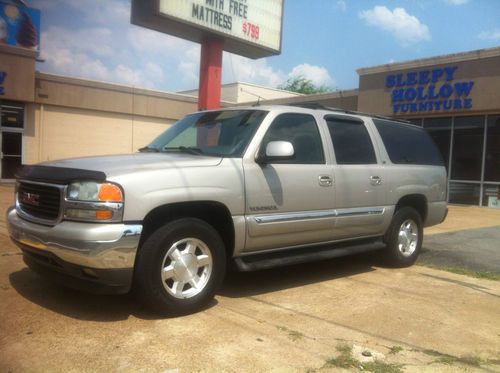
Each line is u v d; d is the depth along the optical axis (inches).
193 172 173.5
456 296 215.3
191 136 216.4
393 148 264.5
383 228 253.9
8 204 469.7
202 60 617.3
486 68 627.5
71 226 155.7
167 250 165.6
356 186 232.8
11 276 209.6
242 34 614.2
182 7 550.3
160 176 164.7
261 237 193.8
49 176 166.6
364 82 775.7
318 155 219.5
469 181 676.1
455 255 309.1
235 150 193.8
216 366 133.9
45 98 796.6
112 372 127.6
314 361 140.0
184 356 138.9
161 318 168.1
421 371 137.6
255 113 209.5
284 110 211.9
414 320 180.1
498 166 644.7
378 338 160.7
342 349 149.5
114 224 154.3
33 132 792.9
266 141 197.9
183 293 171.5
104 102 868.0
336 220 222.1
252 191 189.0
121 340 147.9
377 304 197.6
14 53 740.7
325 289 216.7
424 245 344.5
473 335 167.9
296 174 205.0
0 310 169.0
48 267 171.9
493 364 144.7
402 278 244.5
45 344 142.9
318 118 226.2
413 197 272.8
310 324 170.1
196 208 177.6
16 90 746.8
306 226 208.5
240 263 190.5
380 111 753.0
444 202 297.6
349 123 243.4
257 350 145.4
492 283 242.1
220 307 183.9
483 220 515.5
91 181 156.6
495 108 620.7
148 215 162.9
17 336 147.8
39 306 174.6
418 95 700.7
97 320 163.5
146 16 538.9
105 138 881.5
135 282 163.5
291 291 211.2
